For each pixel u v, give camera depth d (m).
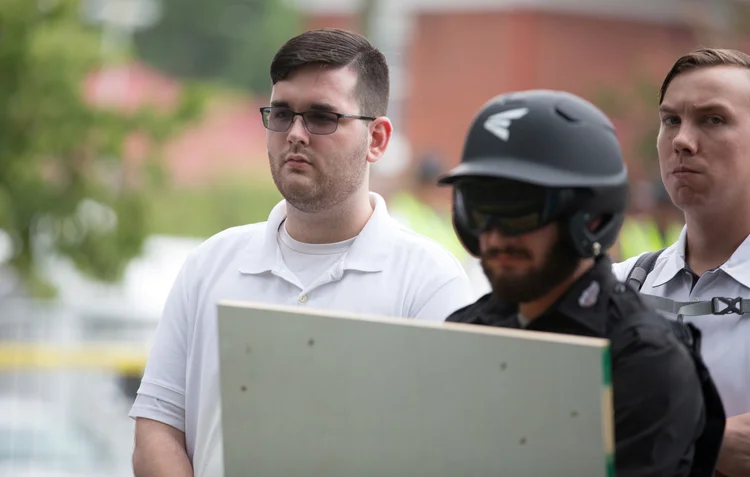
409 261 12.58
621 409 8.62
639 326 8.76
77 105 47.78
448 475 8.62
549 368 8.19
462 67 85.06
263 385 9.09
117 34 54.78
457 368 8.45
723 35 80.44
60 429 34.09
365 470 8.90
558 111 8.85
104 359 36.41
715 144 11.94
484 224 8.86
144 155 49.31
